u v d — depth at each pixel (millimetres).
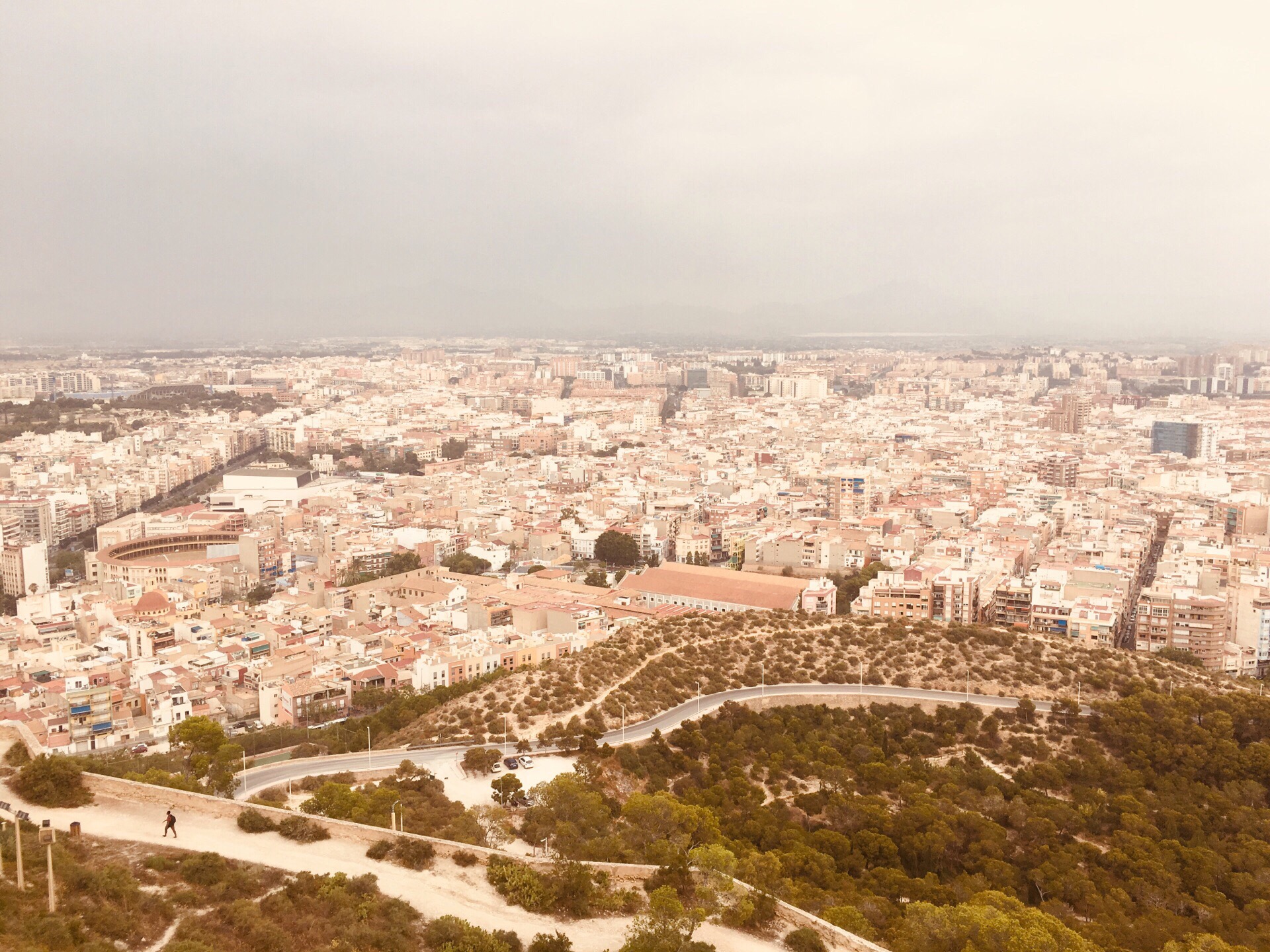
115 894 188750
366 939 192250
